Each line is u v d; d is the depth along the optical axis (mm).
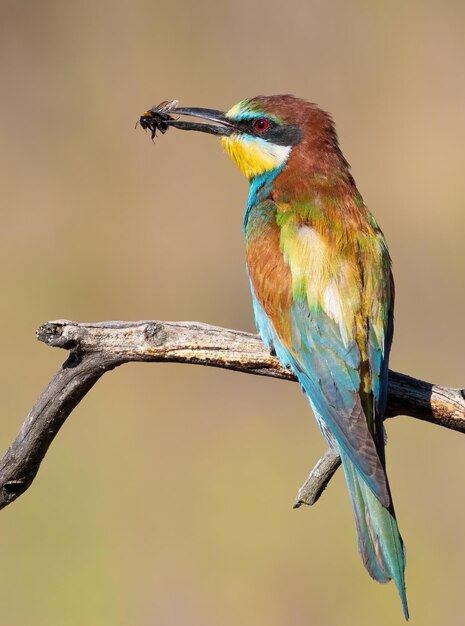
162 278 17641
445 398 9180
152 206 18094
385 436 9156
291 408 15781
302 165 10258
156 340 8969
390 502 8625
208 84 19047
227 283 17609
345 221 9828
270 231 9891
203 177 18344
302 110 10422
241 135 10586
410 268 17844
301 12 19203
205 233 17984
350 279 9445
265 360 9641
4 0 19172
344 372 9250
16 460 9039
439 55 19078
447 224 18047
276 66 19109
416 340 17125
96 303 17375
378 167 18547
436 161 18484
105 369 8961
